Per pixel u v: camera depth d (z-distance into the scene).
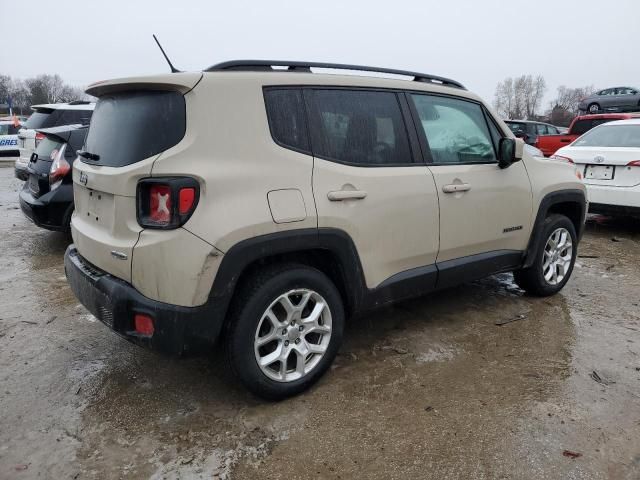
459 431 2.62
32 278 4.98
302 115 2.87
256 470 2.35
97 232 2.80
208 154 2.50
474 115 3.88
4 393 2.96
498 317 4.07
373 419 2.72
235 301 2.65
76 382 3.09
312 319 2.89
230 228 2.48
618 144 6.97
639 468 2.36
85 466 2.37
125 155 2.62
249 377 2.69
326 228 2.83
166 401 2.89
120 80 2.69
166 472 2.33
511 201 3.92
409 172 3.28
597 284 4.93
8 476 2.30
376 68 3.30
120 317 2.57
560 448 2.49
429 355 3.43
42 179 5.55
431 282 3.49
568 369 3.25
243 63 2.73
